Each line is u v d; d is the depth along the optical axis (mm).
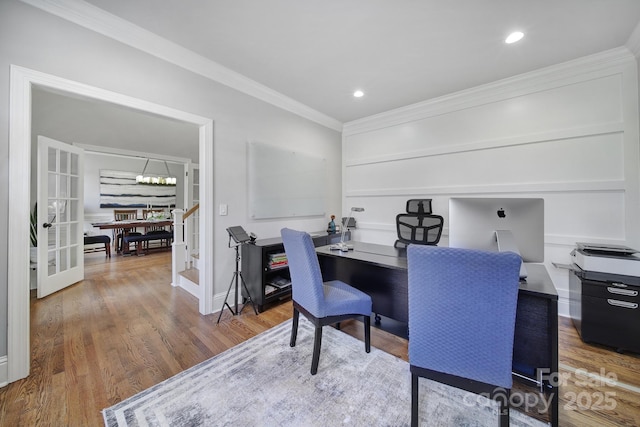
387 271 2141
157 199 7383
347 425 1287
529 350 1429
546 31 2072
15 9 1589
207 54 2424
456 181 3311
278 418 1330
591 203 2480
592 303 2043
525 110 2809
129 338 2127
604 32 2080
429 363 1199
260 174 3139
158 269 4379
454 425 1289
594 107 2447
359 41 2221
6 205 1556
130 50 2074
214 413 1361
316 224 3998
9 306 1562
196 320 2477
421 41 2215
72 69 1801
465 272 1056
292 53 2402
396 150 3887
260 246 2701
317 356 1671
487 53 2385
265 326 2369
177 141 4957
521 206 1447
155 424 1289
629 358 1869
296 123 3641
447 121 3371
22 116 1601
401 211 3859
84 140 3924
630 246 2295
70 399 1450
